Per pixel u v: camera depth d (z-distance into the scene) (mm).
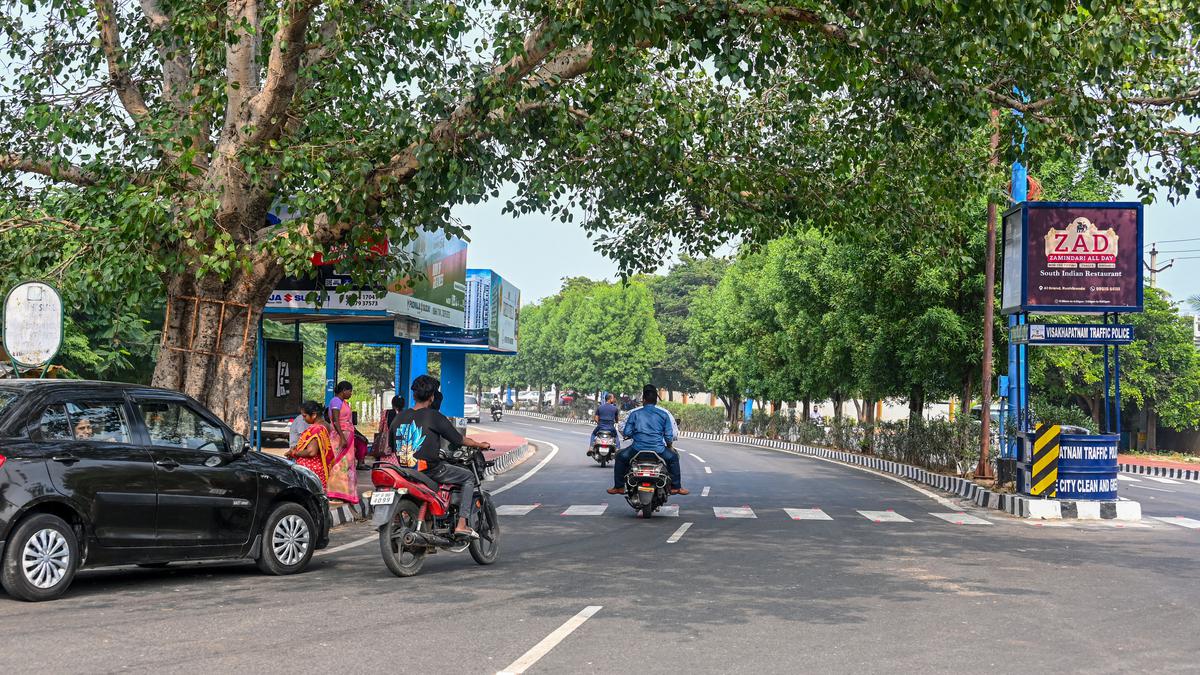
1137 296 17375
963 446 23688
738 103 17000
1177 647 6672
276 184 13742
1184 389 39688
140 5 14734
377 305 21422
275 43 12633
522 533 13195
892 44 12016
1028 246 17531
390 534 9328
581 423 73250
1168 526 15289
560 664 5984
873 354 26234
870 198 17875
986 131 19484
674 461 15656
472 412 71438
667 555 11031
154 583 9094
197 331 13750
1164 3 12109
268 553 9555
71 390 8445
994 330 24047
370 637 6699
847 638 6805
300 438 14609
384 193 13117
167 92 14570
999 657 6312
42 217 13805
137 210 11758
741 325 42688
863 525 14539
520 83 12609
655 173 16797
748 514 15953
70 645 6375
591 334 68562
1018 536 13453
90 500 8219
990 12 10359
